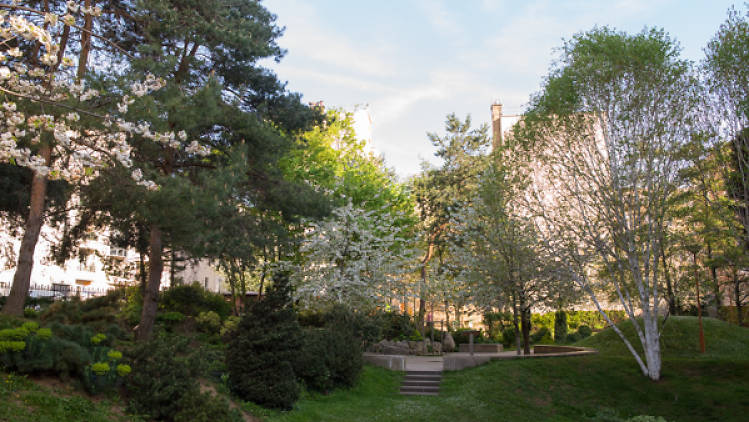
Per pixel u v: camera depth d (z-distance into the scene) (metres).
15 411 10.26
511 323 39.41
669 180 21.34
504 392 21.12
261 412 15.82
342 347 21.38
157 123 14.69
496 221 25.81
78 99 13.55
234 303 29.22
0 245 25.56
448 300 35.97
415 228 42.94
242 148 18.98
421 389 22.39
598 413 19.05
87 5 17.39
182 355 18.31
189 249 18.69
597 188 23.30
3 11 9.60
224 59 20.34
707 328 27.03
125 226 21.30
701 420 18.12
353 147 37.06
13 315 15.01
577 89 22.16
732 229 20.19
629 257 21.89
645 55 21.03
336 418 16.92
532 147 23.86
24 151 10.51
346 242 26.92
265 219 22.33
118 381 13.34
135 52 19.33
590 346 29.11
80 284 42.66
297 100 22.39
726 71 19.67
